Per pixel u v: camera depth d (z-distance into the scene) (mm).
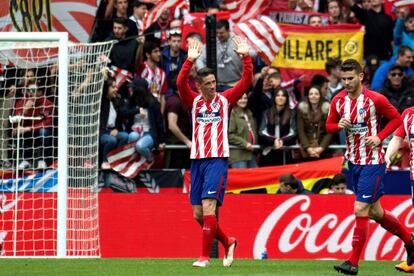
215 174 23609
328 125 23141
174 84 35188
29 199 31484
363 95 22516
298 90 36750
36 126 33125
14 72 33562
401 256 31250
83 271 22688
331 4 38469
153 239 31281
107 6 36469
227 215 31219
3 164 32500
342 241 31250
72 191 31281
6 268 23625
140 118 33500
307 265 25297
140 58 34938
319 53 36750
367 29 38688
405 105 34312
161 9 36812
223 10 37281
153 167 34594
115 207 31422
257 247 31172
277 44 35062
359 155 22609
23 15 34938
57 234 29359
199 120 23812
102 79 31594
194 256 31188
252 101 34969
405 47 35656
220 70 34781
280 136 34312
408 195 31453
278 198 31312
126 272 22328
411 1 38062
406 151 34625
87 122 31656
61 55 29469
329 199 31328
